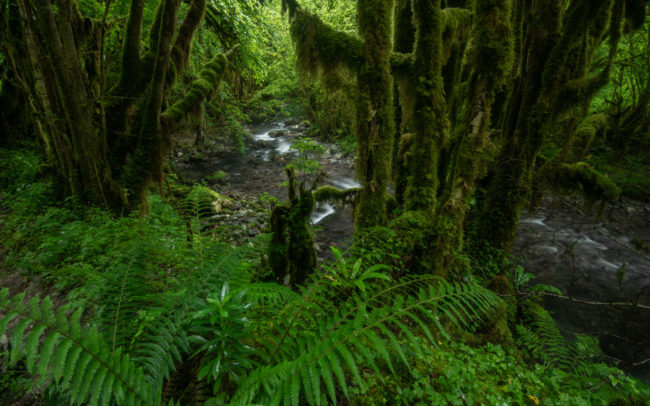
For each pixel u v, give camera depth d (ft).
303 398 5.10
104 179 18.02
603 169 23.86
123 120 20.42
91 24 18.37
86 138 16.72
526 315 15.07
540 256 23.38
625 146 34.45
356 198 17.87
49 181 19.83
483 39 11.47
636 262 22.21
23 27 15.12
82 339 3.93
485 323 11.91
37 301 3.90
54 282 11.38
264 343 5.33
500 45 11.29
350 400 6.07
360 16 13.04
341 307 5.78
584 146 19.21
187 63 22.79
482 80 11.96
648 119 34.01
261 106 67.77
